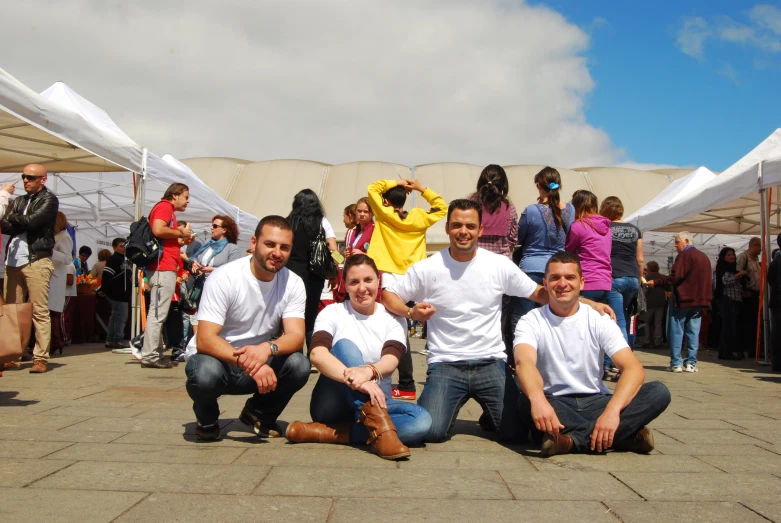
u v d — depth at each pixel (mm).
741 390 5809
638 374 3168
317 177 32344
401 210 5637
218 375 3152
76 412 4113
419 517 2164
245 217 14484
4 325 3998
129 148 8398
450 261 3623
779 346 7457
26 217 5992
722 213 13125
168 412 4152
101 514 2133
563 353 3365
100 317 11547
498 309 3666
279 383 3389
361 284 3467
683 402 5035
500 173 5121
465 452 3219
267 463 2881
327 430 3361
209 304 3232
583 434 3162
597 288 5824
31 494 2348
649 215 11117
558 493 2482
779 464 2996
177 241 6957
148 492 2393
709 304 7340
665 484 2625
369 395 3127
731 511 2275
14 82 6211
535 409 3104
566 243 5961
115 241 9820
